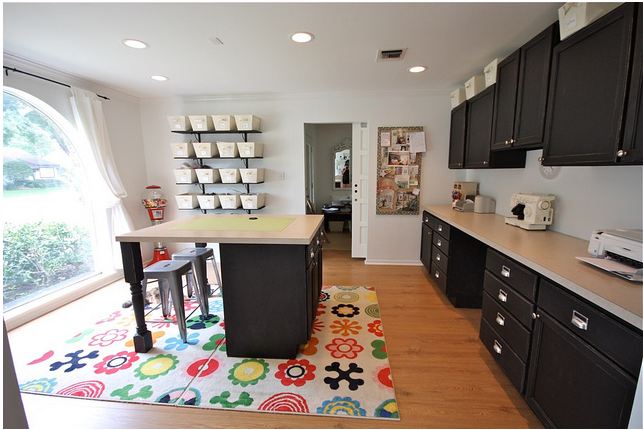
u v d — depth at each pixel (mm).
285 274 2006
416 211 3996
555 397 1342
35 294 2836
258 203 3953
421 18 1921
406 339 2316
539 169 2414
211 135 4102
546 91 1816
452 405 1671
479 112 2826
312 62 2705
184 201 4023
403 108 3809
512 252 1675
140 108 4082
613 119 1332
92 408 1675
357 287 3334
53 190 3012
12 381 790
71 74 2994
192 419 1600
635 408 897
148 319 2627
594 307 1141
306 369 1976
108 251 3520
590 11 1463
